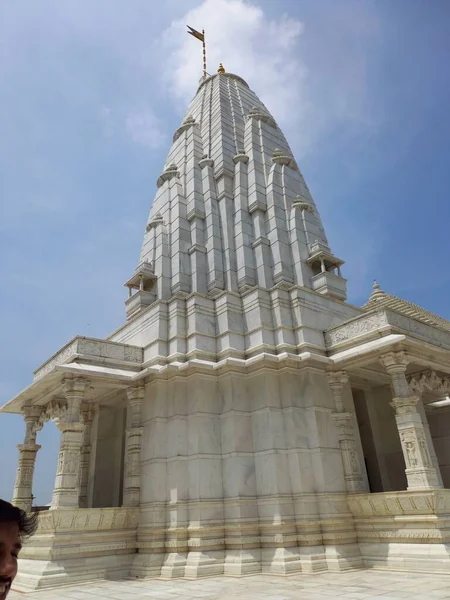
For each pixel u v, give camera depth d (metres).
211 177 21.06
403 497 12.14
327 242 20.27
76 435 13.71
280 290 16.30
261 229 19.41
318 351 15.55
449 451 19.52
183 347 15.83
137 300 18.50
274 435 13.90
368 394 18.62
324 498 13.23
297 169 22.50
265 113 24.70
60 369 13.91
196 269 18.53
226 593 9.63
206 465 13.76
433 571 11.02
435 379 16.05
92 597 9.73
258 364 14.81
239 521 12.99
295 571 12.20
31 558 13.02
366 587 9.55
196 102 26.80
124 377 14.96
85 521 12.96
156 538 13.20
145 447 14.80
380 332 14.13
